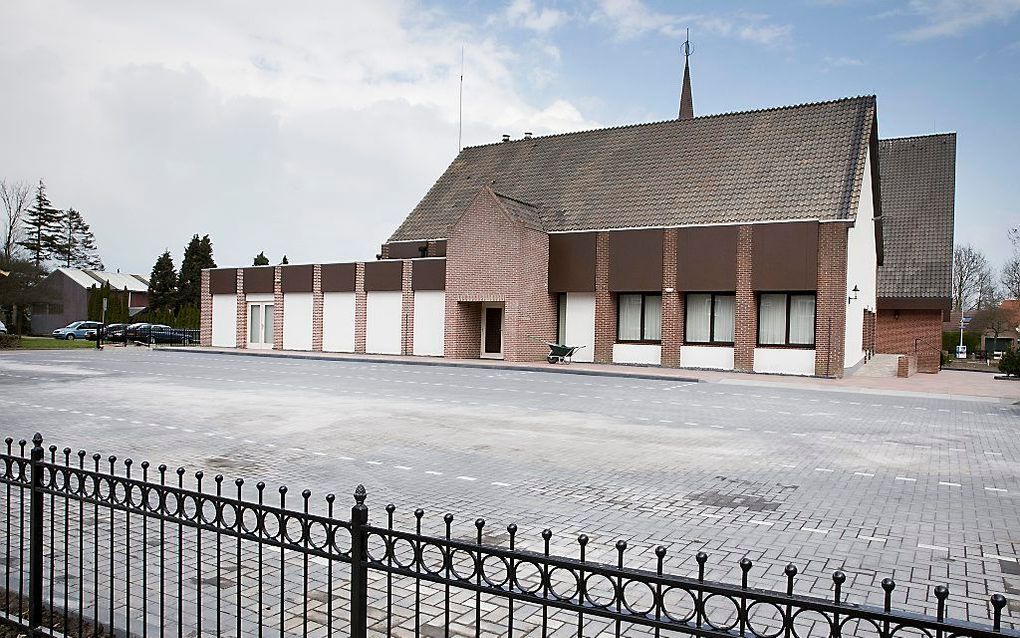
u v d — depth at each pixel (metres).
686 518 8.08
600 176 35.62
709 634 3.09
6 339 44.03
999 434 14.46
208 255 72.06
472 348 34.97
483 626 5.26
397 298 36.50
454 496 8.90
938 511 8.51
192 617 5.25
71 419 14.79
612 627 5.27
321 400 18.34
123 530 7.40
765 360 29.09
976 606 5.70
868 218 33.66
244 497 8.73
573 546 7.04
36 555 5.02
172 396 18.86
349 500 8.66
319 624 5.22
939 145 40.00
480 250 33.03
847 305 28.52
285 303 40.28
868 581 6.23
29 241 83.25
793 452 12.15
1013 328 53.97
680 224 30.55
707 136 34.50
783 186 30.02
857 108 31.70
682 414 16.78
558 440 12.98
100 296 67.25
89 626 5.13
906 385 25.58
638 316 32.25
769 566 6.57
